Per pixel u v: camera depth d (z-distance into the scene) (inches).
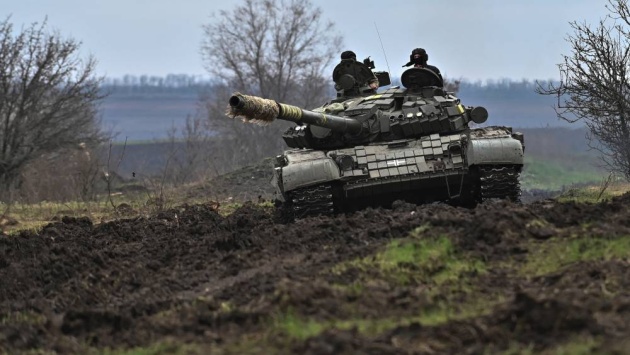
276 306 1209.4
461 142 2086.6
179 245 1812.3
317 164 2031.3
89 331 1238.9
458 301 1214.3
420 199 2150.6
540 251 1379.2
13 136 4436.5
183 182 4414.4
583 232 1423.5
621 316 1074.1
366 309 1192.8
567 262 1318.9
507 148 1998.0
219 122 6471.5
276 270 1421.0
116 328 1240.8
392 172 2068.2
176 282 1509.6
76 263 1711.4
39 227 2549.2
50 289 1558.8
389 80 2534.5
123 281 1566.2
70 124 4635.8
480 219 1486.2
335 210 2154.3
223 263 1596.9
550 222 1528.1
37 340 1190.3
